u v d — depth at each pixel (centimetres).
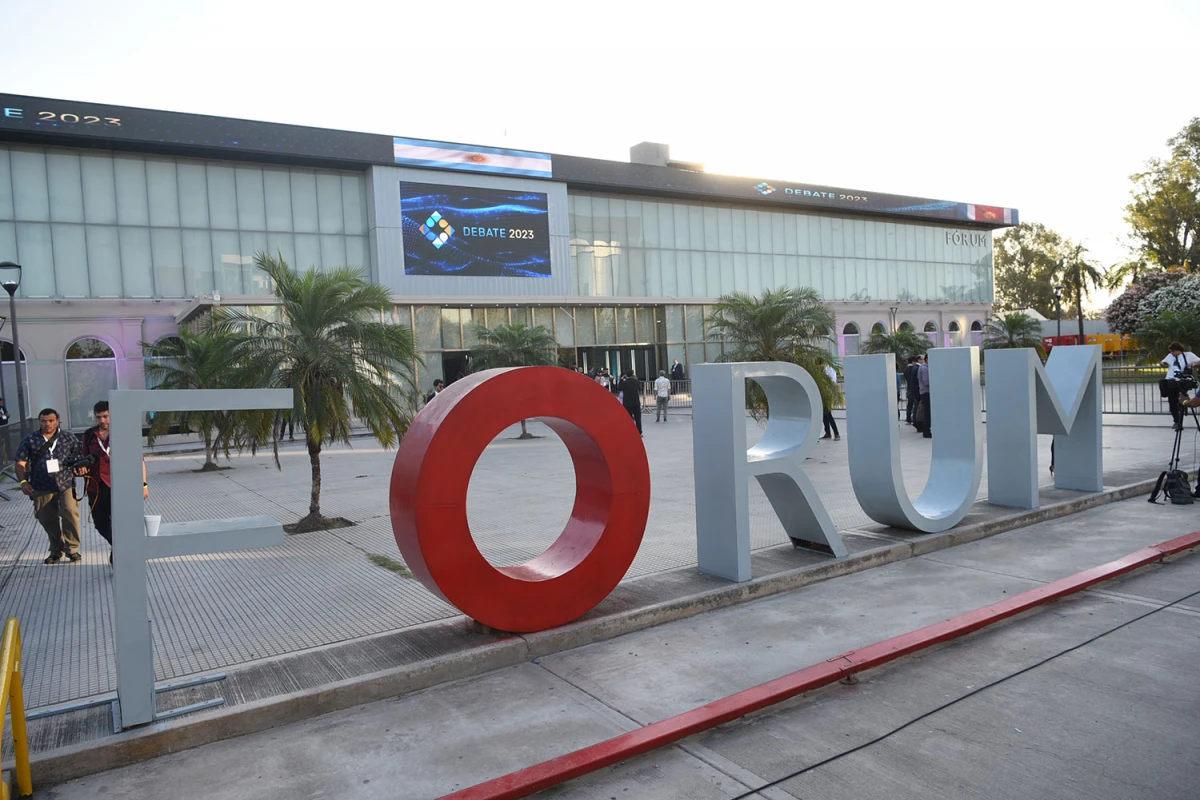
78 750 346
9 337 2475
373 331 930
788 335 1567
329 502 1078
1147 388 2408
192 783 336
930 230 4778
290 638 507
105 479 714
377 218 3022
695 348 3566
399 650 459
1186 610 507
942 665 439
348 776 337
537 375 486
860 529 738
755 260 4091
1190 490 834
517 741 364
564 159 3441
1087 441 862
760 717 386
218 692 405
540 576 499
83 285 2586
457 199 3197
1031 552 662
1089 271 5212
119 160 2653
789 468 617
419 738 371
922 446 1412
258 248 2869
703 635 497
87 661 479
